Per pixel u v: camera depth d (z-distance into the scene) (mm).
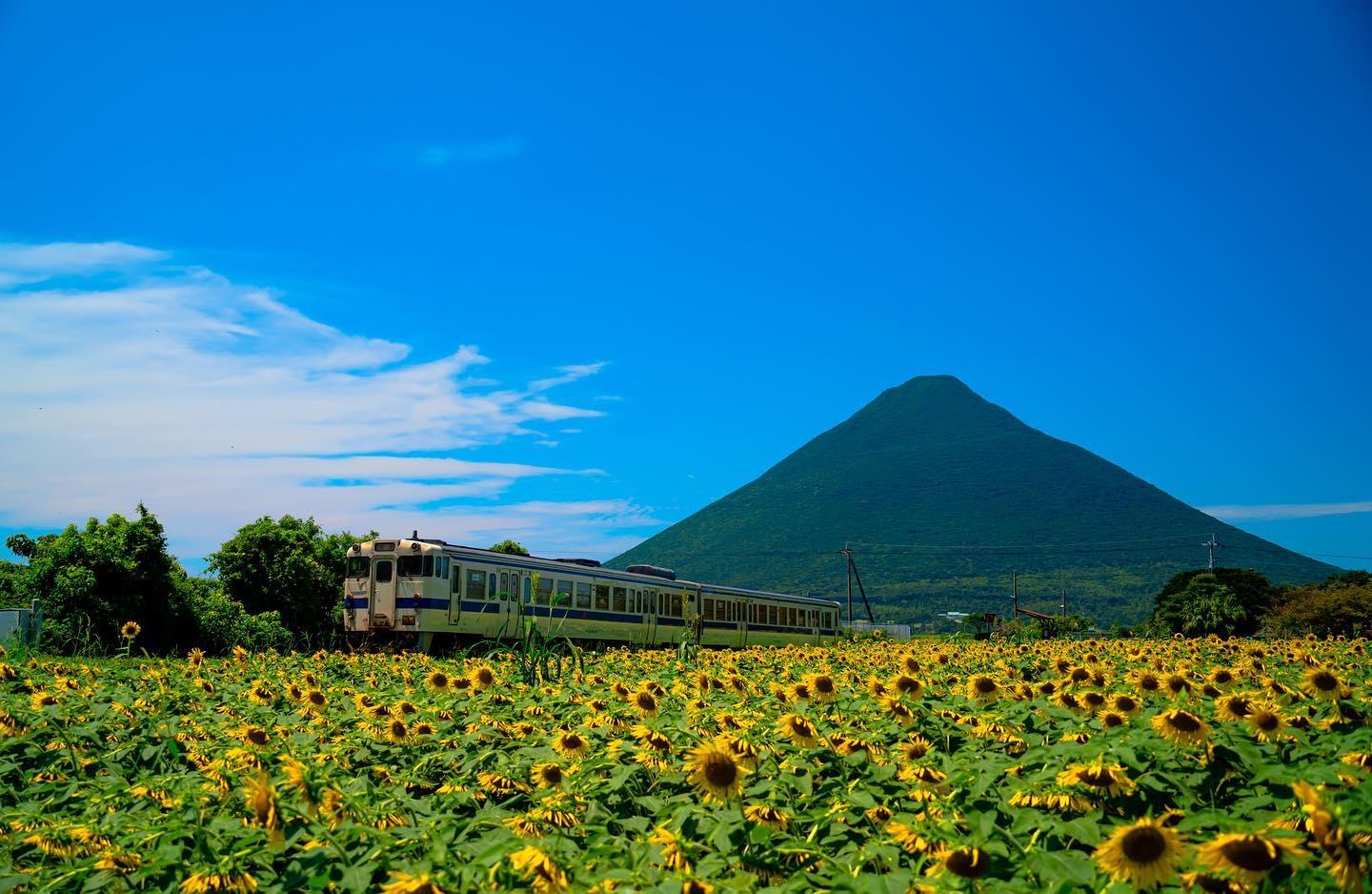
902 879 3922
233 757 5902
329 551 38125
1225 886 3727
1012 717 6836
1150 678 8422
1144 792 5117
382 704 8148
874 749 6113
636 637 36406
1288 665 12250
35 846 5148
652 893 3801
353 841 4586
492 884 3918
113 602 26953
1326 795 4160
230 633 29734
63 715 7777
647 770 6000
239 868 4367
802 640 48812
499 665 11844
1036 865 4070
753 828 4742
